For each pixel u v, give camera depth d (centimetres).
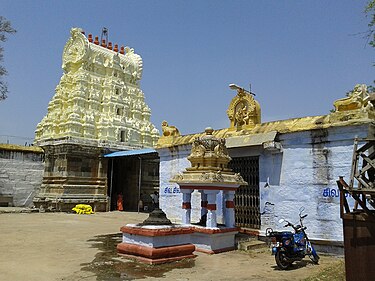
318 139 1064
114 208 3152
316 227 1039
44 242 1234
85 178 2883
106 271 804
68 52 3362
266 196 1183
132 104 3547
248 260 946
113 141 3098
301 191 1089
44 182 2961
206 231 1043
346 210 629
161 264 880
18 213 2498
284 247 848
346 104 1022
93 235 1432
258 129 1257
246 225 1262
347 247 600
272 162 1180
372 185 602
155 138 3606
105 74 3422
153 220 980
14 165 3045
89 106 3167
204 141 1145
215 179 1050
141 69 3769
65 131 2989
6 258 952
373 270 566
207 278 750
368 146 631
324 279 728
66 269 823
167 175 1580
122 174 3338
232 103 1409
